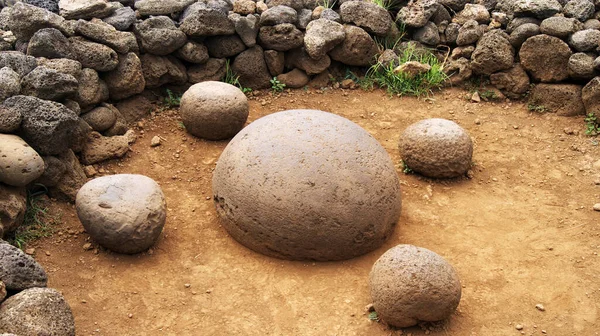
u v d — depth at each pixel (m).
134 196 5.45
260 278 5.37
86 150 6.65
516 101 8.35
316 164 5.32
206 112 7.05
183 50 7.78
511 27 8.34
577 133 7.66
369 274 5.08
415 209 6.33
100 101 6.98
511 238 5.96
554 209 6.41
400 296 4.64
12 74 6.00
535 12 8.15
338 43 8.45
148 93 7.78
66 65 6.52
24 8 6.69
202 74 8.06
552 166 7.12
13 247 4.61
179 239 5.82
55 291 4.46
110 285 5.24
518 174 6.99
